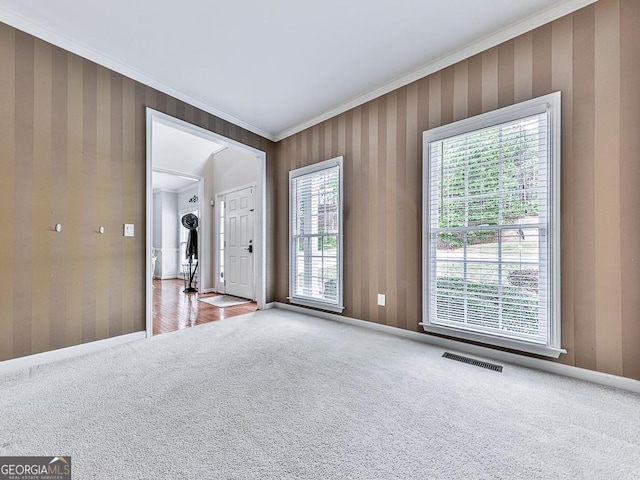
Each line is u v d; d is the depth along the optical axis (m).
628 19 1.74
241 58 2.55
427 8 2.00
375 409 1.54
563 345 1.95
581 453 1.21
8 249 2.03
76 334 2.34
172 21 2.12
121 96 2.63
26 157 2.11
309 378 1.91
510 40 2.18
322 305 3.53
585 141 1.87
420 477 1.09
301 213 3.87
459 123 2.41
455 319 2.46
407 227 2.77
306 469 1.12
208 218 5.70
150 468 1.12
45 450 1.22
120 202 2.61
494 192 2.25
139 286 2.74
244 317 3.59
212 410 1.53
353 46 2.39
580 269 1.89
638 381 1.71
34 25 2.12
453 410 1.53
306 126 3.78
